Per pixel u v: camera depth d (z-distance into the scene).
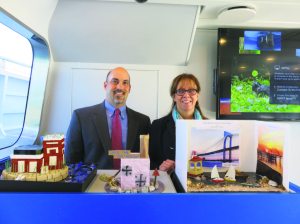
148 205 0.67
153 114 2.15
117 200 0.66
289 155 0.72
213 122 0.87
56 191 0.69
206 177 0.82
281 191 0.71
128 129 1.50
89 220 0.66
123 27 1.86
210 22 1.99
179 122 0.86
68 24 1.82
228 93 2.04
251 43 2.05
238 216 0.67
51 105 2.08
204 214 0.67
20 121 1.96
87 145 1.45
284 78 2.08
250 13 1.74
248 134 0.90
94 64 2.09
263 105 2.07
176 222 0.67
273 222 0.67
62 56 2.03
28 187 0.69
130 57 2.07
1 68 1.62
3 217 0.65
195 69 2.19
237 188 0.73
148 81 2.13
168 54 2.07
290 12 1.83
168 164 1.03
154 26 1.86
